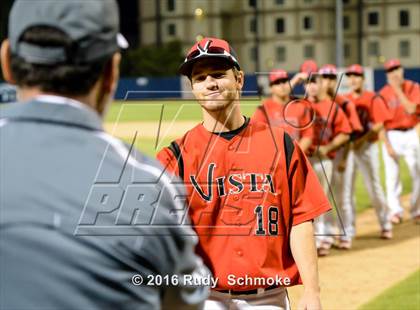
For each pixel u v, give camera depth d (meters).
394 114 11.94
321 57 85.44
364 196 14.67
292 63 86.19
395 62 11.56
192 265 2.14
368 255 9.80
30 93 2.07
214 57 4.00
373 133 10.68
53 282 1.92
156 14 88.50
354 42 84.81
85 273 1.94
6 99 46.38
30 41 2.00
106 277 1.95
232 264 3.96
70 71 2.02
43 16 1.99
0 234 1.94
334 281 8.42
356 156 10.83
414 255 9.77
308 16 85.44
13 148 2.02
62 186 1.99
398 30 83.50
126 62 74.25
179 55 74.94
